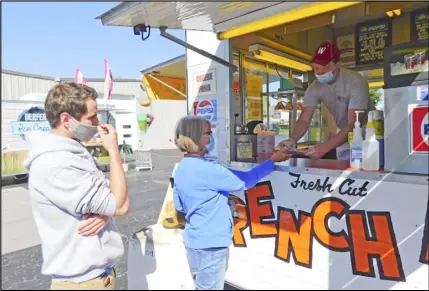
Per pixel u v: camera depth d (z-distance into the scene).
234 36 2.17
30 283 1.23
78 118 1.21
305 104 2.51
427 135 1.31
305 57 3.09
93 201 1.15
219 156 2.54
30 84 7.98
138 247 1.83
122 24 1.88
